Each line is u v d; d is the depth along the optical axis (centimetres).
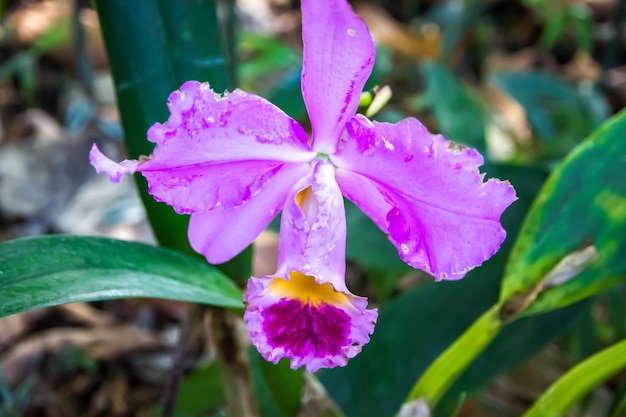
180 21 38
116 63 38
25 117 90
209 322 40
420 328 48
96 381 62
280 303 32
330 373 47
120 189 79
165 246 39
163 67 38
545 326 48
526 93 82
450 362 38
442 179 29
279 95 55
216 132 29
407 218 31
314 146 32
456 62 104
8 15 103
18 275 32
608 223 36
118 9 37
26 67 90
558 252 36
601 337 60
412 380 47
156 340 65
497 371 46
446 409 47
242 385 42
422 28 106
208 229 34
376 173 31
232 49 57
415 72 99
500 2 120
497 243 30
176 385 42
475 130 69
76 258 34
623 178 36
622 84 101
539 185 51
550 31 104
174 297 34
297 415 40
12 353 62
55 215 77
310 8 30
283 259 32
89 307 69
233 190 32
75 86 92
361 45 30
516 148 81
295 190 32
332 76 31
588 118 80
